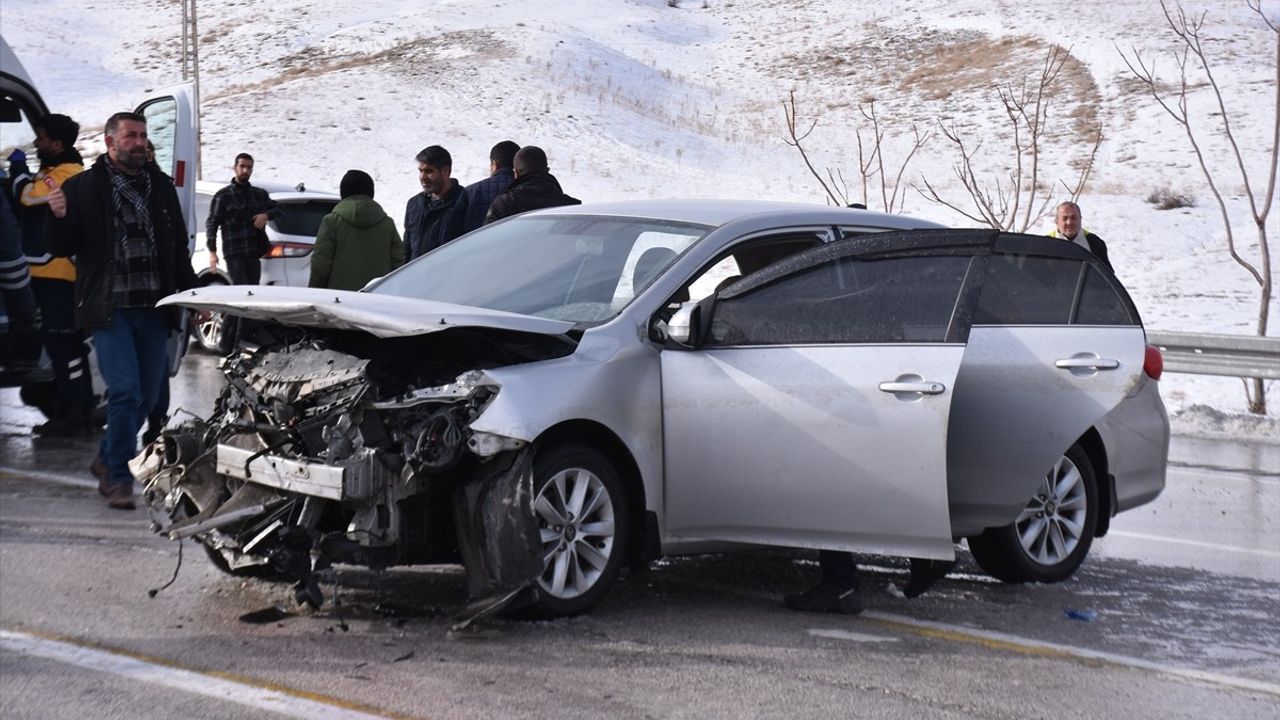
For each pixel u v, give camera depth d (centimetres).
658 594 624
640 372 586
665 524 590
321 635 529
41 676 466
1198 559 756
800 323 594
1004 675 514
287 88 4941
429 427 529
